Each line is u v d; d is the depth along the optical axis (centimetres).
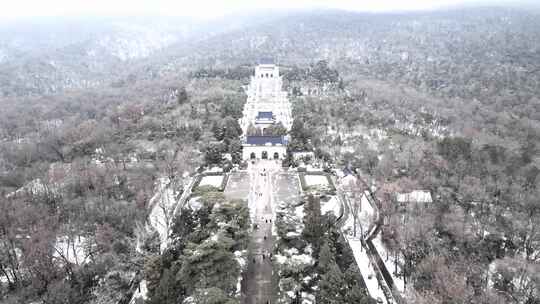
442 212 16025
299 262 12656
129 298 12631
